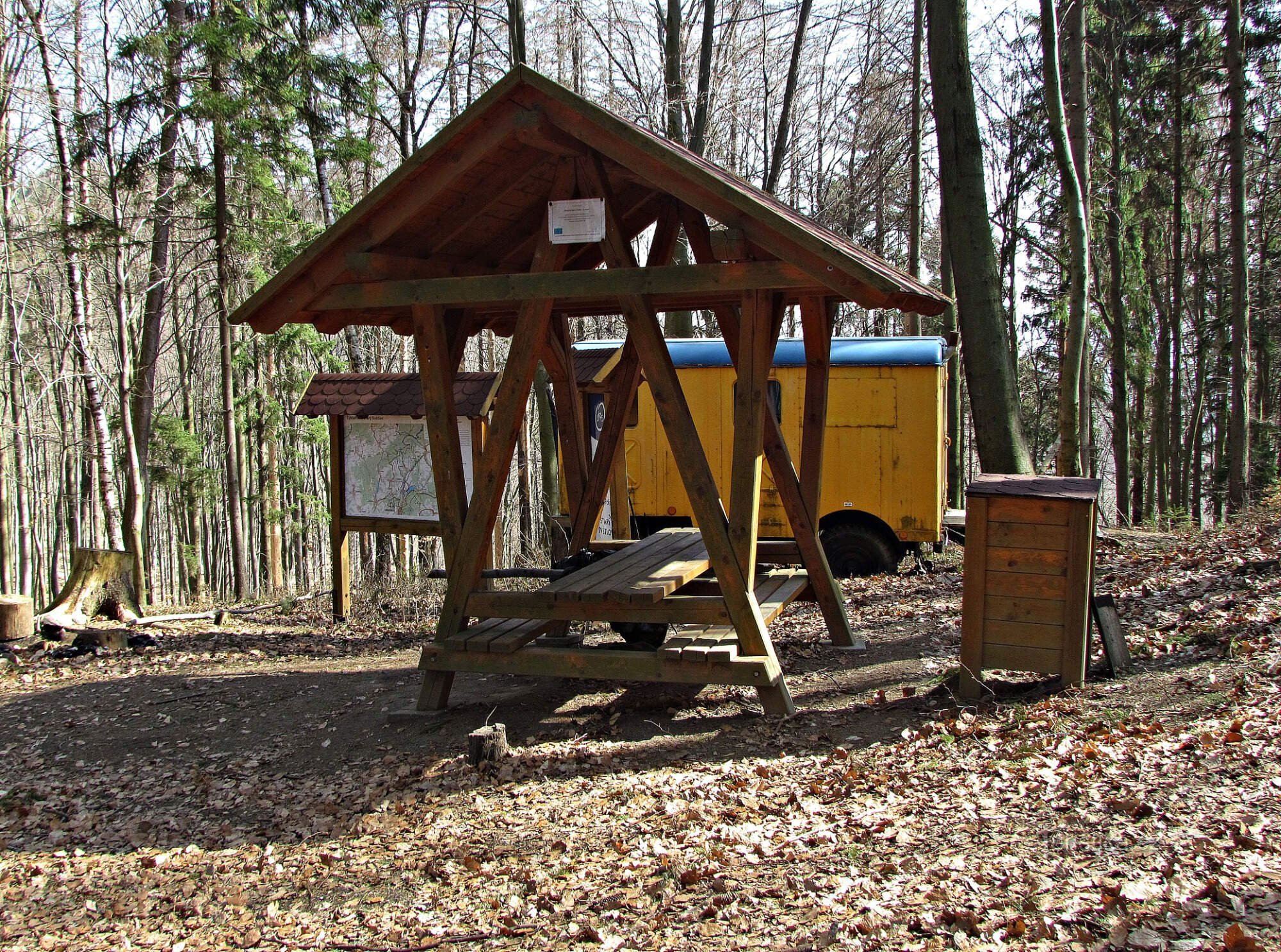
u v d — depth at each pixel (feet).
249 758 21.09
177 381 99.40
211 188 49.49
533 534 55.26
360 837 16.47
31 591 82.07
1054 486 19.77
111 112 45.03
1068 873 12.10
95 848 17.30
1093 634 22.15
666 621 20.08
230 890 15.05
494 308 24.82
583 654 20.30
